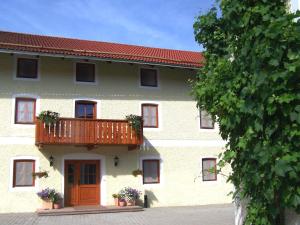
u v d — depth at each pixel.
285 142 4.57
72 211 18.70
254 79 4.74
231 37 5.55
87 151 21.14
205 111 6.09
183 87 23.42
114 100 21.89
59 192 20.27
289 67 4.38
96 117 21.44
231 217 17.39
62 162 20.56
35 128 19.94
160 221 16.44
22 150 19.98
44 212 18.39
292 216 5.10
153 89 22.81
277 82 4.53
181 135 23.06
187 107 23.36
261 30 4.70
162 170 22.44
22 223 15.93
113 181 21.38
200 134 23.48
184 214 18.61
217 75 5.52
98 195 21.11
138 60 21.30
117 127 20.58
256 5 5.11
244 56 5.03
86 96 21.39
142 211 19.91
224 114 5.46
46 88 20.77
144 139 22.33
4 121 19.92
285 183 4.53
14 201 19.50
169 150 22.75
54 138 19.36
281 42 4.51
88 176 21.09
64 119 19.69
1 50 19.03
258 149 4.70
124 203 20.72
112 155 21.58
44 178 20.12
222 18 5.94
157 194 22.14
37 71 20.78
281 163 4.39
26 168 19.97
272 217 4.98
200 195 23.00
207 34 6.19
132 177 21.75
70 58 20.64
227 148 5.73
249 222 5.08
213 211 19.67
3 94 20.09
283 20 4.57
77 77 21.44
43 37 25.47
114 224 15.73
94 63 21.83
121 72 22.28
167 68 23.28
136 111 22.23
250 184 5.02
